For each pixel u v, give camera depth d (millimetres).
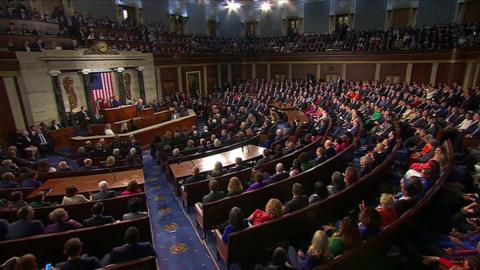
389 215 4508
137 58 19406
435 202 5238
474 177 6152
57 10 17469
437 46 18719
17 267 3117
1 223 4590
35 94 14523
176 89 23125
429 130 9875
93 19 19438
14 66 13586
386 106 15141
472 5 19531
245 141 10672
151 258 3688
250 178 7473
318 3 27000
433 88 15938
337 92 19594
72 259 3623
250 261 4680
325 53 23531
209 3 30000
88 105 17031
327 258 3656
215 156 9078
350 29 25766
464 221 5078
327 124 12305
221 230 5309
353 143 8812
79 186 7062
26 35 14875
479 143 8883
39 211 5512
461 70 17609
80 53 16188
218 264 5266
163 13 25688
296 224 4891
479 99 12438
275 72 26984
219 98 23797
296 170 6719
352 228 3814
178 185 7797
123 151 10742
